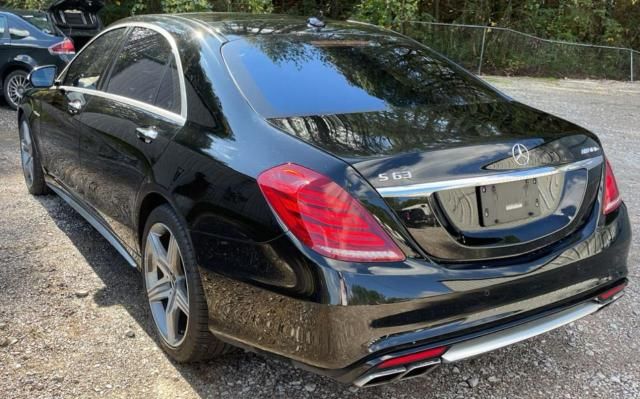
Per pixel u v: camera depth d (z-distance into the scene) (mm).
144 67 3520
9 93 9383
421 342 2281
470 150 2418
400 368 2268
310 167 2299
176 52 3252
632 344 3293
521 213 2498
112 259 4109
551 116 3107
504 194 2449
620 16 20188
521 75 17594
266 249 2328
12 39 9234
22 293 3584
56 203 5172
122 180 3361
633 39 20391
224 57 3014
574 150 2713
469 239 2367
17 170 6164
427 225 2287
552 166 2590
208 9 14188
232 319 2520
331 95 2877
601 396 2832
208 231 2574
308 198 2240
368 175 2250
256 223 2361
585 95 14266
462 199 2357
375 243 2219
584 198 2709
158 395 2734
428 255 2295
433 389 2863
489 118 2846
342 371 2240
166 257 2982
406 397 2795
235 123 2688
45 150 4695
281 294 2299
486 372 3012
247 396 2754
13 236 4414
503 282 2389
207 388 2799
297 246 2242
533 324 2521
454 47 17391
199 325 2707
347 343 2203
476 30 17344
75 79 4359
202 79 2984
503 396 2822
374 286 2191
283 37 3305
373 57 3338
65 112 4195
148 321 3350
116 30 4086
